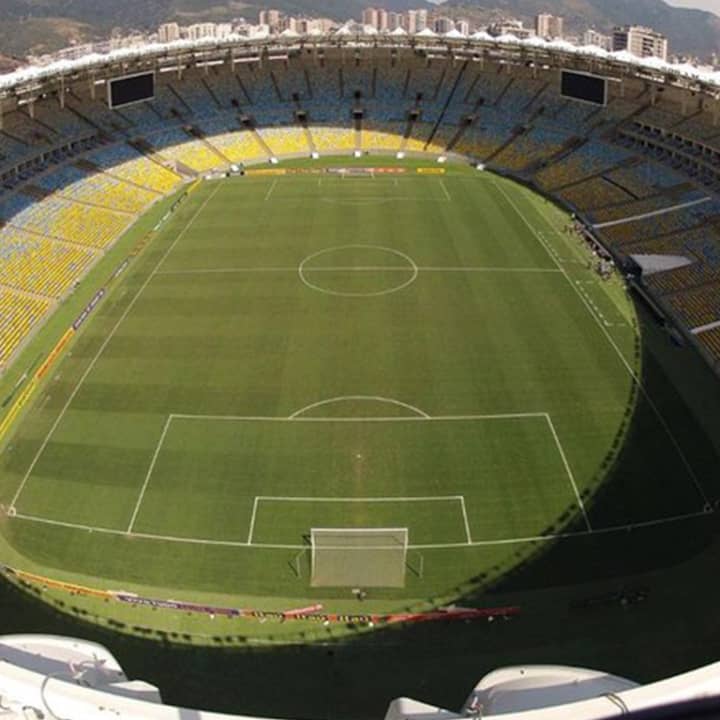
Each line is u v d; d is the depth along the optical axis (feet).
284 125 424.05
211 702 114.62
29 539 147.54
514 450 168.25
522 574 137.59
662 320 226.58
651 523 148.56
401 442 171.01
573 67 400.67
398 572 137.39
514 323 225.15
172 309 236.84
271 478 160.45
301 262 270.46
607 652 122.52
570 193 338.54
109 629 127.54
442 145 409.49
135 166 360.69
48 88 355.77
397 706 57.11
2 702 53.42
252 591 134.51
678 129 342.44
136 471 163.94
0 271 248.93
